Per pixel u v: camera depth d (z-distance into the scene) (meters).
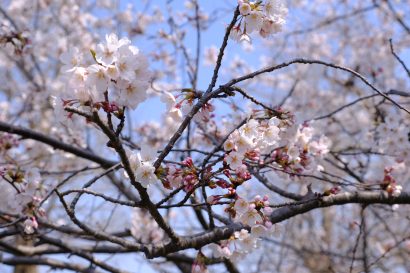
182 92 2.62
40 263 4.52
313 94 9.35
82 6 8.98
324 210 10.13
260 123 2.73
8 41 4.38
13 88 8.73
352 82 7.71
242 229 2.77
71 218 2.66
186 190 2.49
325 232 9.37
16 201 3.07
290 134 3.16
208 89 2.49
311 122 3.53
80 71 2.09
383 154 3.88
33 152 5.91
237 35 2.55
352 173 4.07
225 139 2.55
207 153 2.88
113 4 8.98
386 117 4.11
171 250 2.92
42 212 3.16
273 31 2.61
